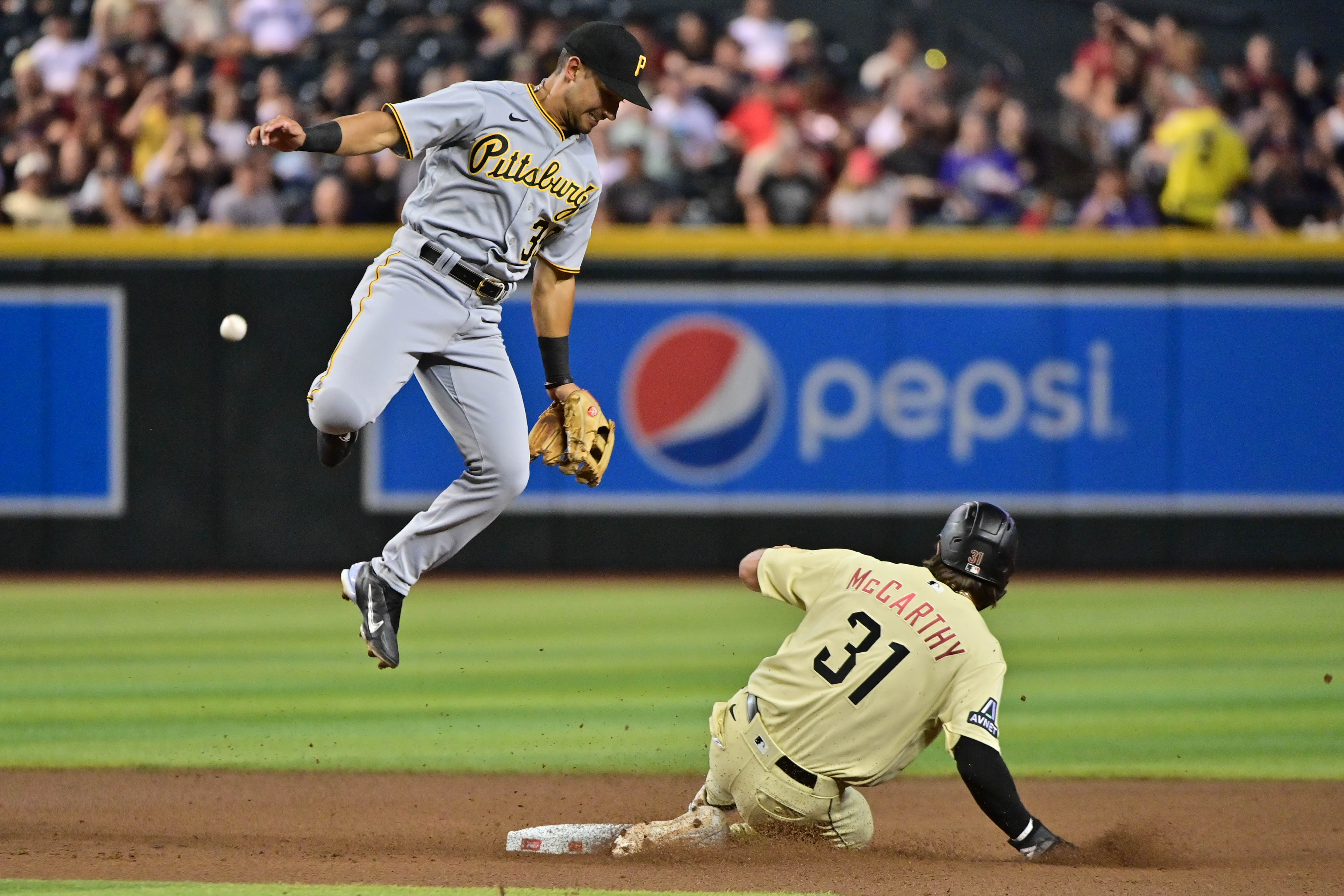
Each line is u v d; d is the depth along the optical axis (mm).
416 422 44500
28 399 44188
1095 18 55656
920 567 15703
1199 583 44281
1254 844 17625
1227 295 45406
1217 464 45594
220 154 47438
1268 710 26859
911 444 45531
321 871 14836
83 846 16344
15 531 44344
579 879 14406
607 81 16297
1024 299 45438
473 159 16188
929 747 24906
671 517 45656
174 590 42156
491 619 37438
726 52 51312
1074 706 27203
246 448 44469
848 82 52875
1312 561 45781
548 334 18172
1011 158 49125
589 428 18047
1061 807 19875
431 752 23062
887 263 45375
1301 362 45594
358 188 46531
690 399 45562
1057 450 45531
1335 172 49969
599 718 25859
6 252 44000
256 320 44312
